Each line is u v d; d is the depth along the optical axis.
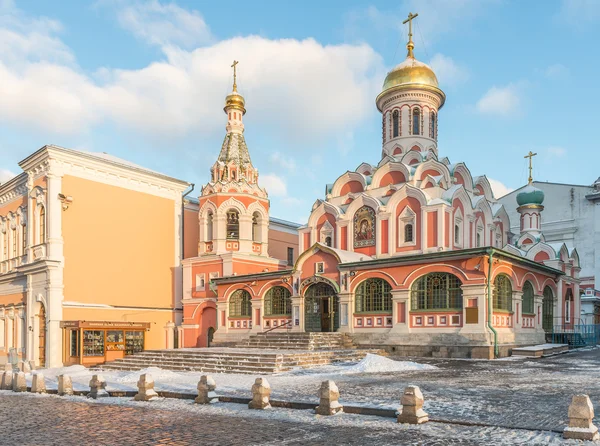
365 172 39.38
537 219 41.25
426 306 28.45
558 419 11.07
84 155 36.94
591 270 52.16
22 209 40.03
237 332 36.69
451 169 35.72
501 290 28.16
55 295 34.88
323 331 32.75
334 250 32.12
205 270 40.12
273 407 13.16
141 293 40.12
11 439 10.57
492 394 14.46
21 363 26.52
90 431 11.12
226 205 39.91
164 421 11.93
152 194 41.81
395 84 40.25
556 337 33.41
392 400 13.64
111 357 33.50
